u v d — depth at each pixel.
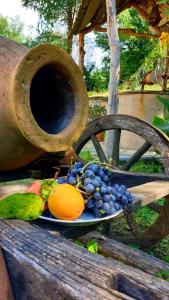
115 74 1.93
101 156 1.24
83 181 0.51
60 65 0.66
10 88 0.60
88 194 0.50
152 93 2.94
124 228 1.32
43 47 0.62
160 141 1.05
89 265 0.34
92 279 0.32
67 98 0.71
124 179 0.82
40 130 0.63
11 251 0.38
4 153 0.69
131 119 1.12
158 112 2.90
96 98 4.21
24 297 0.36
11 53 0.67
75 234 0.49
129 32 3.50
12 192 0.61
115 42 1.93
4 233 0.42
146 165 2.41
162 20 2.96
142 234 1.10
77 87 0.70
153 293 0.32
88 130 1.25
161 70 3.04
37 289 0.34
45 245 0.38
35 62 0.62
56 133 0.69
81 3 2.53
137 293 0.33
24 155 0.70
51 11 6.27
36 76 0.69
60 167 0.82
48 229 0.46
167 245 1.23
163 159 1.04
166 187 0.71
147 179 0.80
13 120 0.62
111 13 1.92
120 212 0.53
